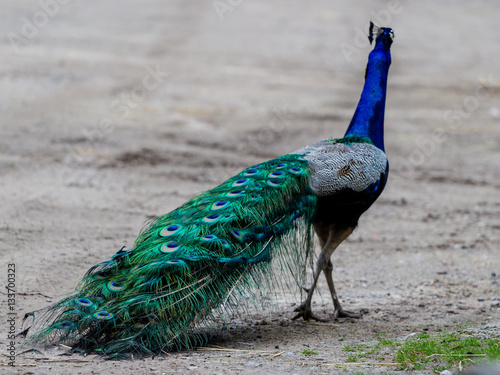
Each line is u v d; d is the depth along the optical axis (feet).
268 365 34.73
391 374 32.99
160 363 33.78
